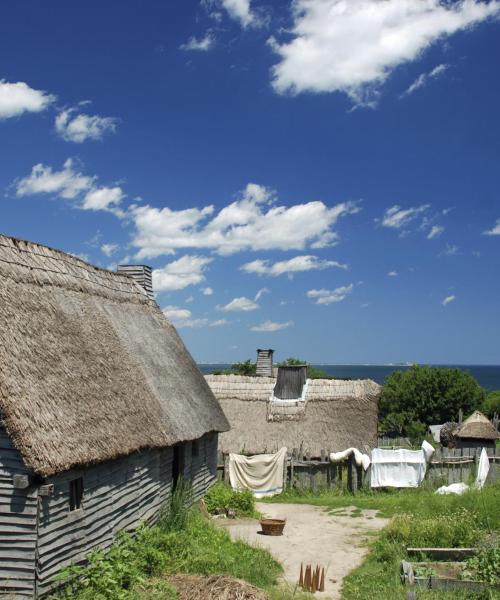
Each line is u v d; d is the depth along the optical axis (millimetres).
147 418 15742
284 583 13344
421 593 11953
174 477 19625
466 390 50625
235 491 22016
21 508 10891
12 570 10867
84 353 14672
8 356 11492
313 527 19125
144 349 19281
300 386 30484
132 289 22141
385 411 52625
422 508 18828
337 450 27578
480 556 13617
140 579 11250
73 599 10805
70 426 11906
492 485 23500
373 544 16391
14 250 14906
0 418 10797
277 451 27312
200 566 13086
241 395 30219
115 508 13930
